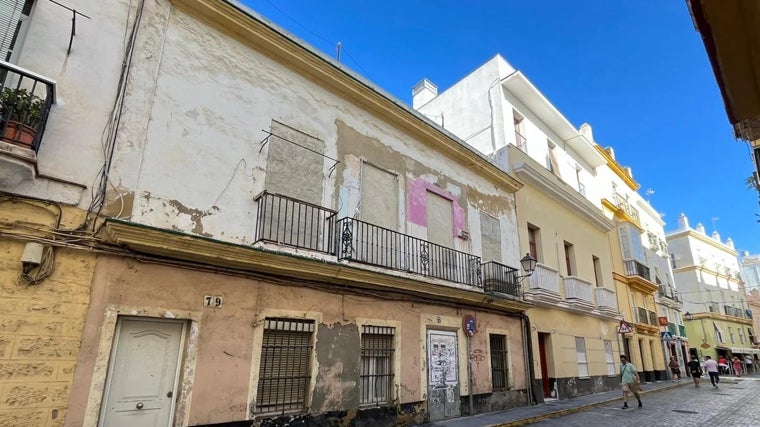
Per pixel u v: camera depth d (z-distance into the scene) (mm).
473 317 11727
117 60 6500
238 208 7410
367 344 9000
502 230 14133
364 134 10172
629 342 21875
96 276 5703
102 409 5512
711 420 10781
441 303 10828
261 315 7188
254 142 7930
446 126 19422
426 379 9867
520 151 16469
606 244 22266
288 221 8109
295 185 8398
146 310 5992
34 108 5203
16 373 4945
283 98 8648
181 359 6301
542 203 16984
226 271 6922
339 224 8922
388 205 10359
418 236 10805
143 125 6574
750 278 56969
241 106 7898
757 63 2316
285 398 7363
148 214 6340
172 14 7348
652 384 21766
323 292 8242
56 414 5102
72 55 6074
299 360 7703
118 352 5816
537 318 14617
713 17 2051
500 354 12625
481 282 12102
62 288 5422
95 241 5742
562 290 16578
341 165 9422
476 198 13375
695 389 20359
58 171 5637
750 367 42562
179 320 6410
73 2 6254
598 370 17781
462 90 19109
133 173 6316
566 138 21391
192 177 6945
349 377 8273
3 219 5172
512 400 12312
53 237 5445
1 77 5016
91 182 5891
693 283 41812
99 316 5613
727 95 2631
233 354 6715
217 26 7902
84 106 6031
